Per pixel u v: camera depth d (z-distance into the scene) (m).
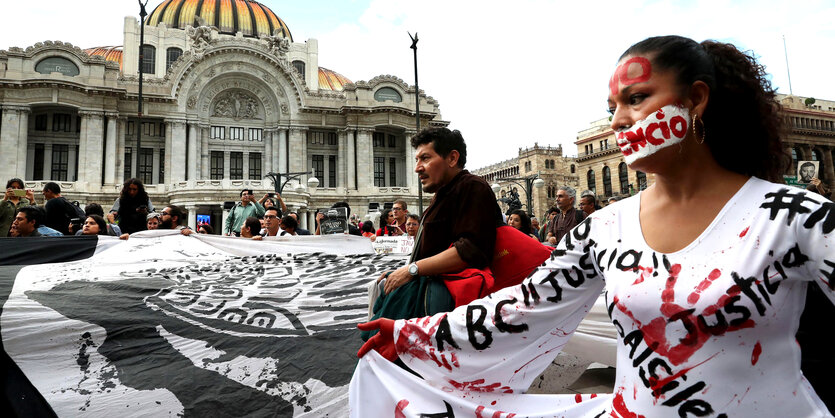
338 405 2.61
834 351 1.97
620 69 1.29
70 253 4.97
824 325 1.96
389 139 54.25
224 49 46.88
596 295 1.47
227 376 2.65
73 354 2.60
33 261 4.78
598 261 1.35
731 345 1.05
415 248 2.61
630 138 1.25
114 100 42.44
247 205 10.73
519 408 1.54
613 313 1.26
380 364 1.79
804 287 1.07
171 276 3.61
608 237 1.33
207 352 2.73
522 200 68.56
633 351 1.21
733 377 1.05
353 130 50.75
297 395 2.62
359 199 49.50
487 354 1.55
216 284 3.41
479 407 1.57
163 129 46.31
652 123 1.21
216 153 48.53
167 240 5.52
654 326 1.14
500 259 2.48
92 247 5.10
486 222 2.32
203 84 46.81
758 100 1.23
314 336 2.89
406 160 52.56
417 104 25.38
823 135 52.06
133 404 2.49
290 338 2.87
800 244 1.01
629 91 1.26
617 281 1.24
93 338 2.65
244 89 49.19
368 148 50.75
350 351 2.81
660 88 1.22
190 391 2.57
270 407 2.59
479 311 1.54
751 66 1.28
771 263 1.03
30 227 6.31
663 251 1.18
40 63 40.53
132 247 5.30
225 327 2.88
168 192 41.41
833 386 1.96
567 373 2.96
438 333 1.61
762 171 1.24
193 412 2.52
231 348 2.77
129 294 3.03
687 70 1.20
